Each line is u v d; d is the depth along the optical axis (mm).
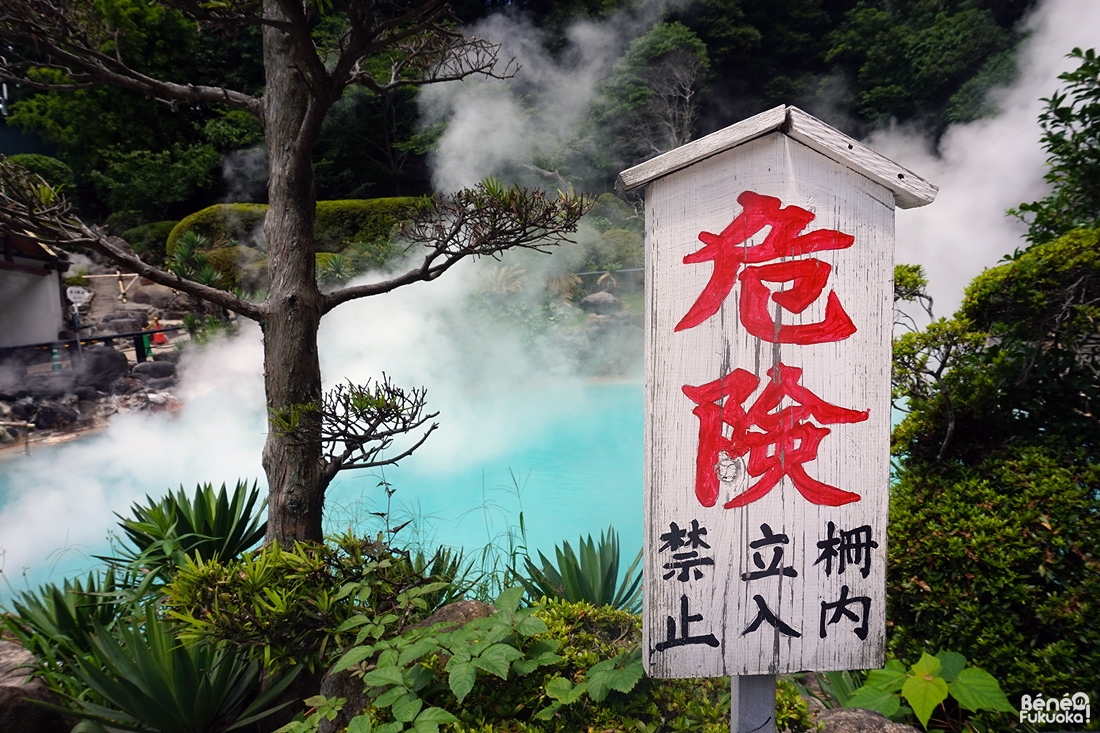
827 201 1684
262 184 23328
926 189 1639
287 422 2912
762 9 24625
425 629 2340
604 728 2000
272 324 3096
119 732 2475
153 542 3539
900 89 22156
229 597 2461
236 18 2369
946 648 2379
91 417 9266
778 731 2037
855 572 1755
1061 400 2717
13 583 4883
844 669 1769
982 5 22516
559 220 3217
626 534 5668
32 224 2557
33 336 12188
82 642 3049
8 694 2492
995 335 2867
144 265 2832
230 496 6559
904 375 2865
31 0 2734
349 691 2410
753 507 1727
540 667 2219
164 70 21578
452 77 3459
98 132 21188
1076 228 3029
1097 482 2391
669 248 1684
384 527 5766
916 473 2691
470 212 3090
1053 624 2234
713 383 1703
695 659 1743
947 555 2391
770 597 1741
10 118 21422
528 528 5816
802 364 1710
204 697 2561
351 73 3266
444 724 2082
